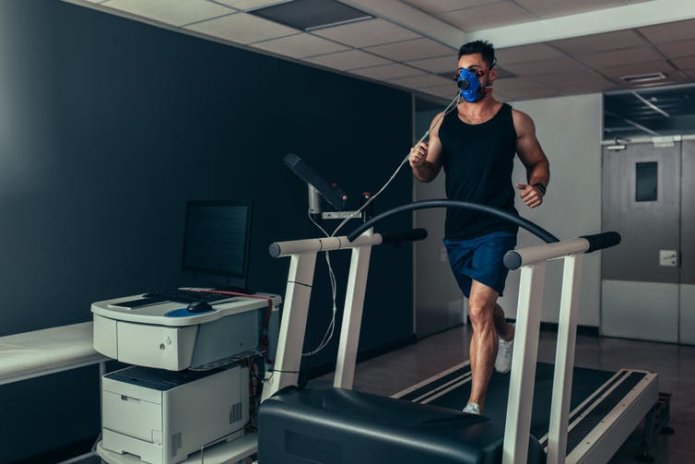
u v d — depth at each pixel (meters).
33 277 3.17
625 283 6.32
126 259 3.58
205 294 2.66
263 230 4.46
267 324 2.57
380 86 5.71
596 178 6.44
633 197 6.24
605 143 6.34
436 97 6.45
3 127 3.04
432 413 1.87
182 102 3.87
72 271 3.33
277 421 1.95
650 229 6.16
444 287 6.88
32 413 3.23
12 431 3.15
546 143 6.71
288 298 2.29
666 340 6.13
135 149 3.61
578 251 2.00
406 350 5.89
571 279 2.03
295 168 2.43
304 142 4.83
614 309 6.39
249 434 2.55
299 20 3.70
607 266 6.40
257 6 3.42
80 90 3.34
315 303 4.91
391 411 1.87
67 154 3.29
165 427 2.21
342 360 2.47
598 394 3.26
